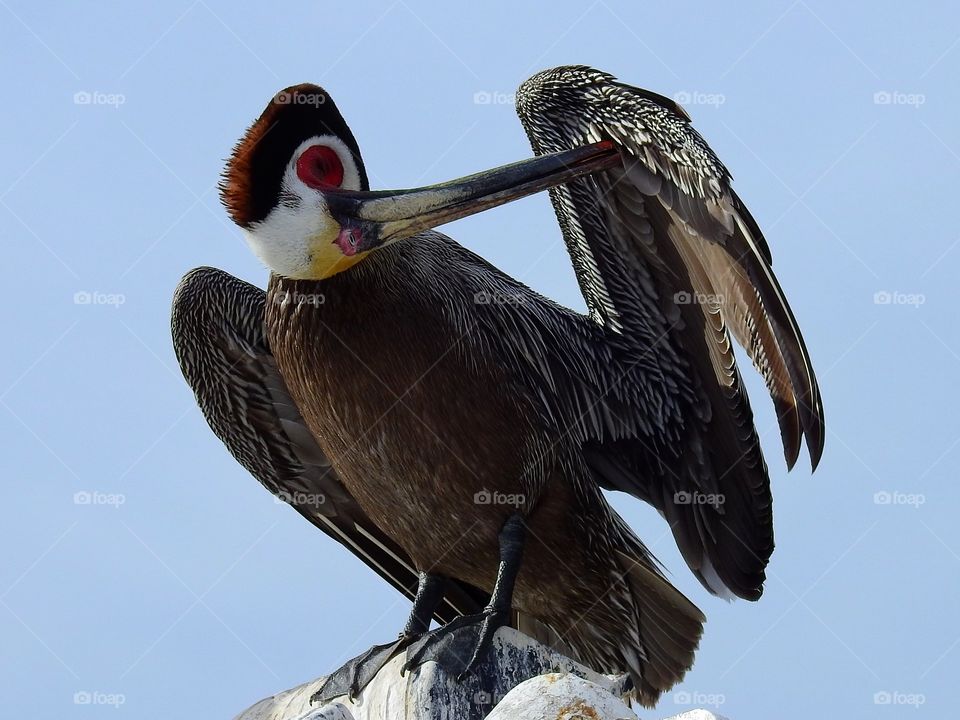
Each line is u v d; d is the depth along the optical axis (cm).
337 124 1159
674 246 1209
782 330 1128
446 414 1164
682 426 1284
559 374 1274
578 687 812
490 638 1075
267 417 1347
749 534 1297
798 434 1164
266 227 1135
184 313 1323
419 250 1208
